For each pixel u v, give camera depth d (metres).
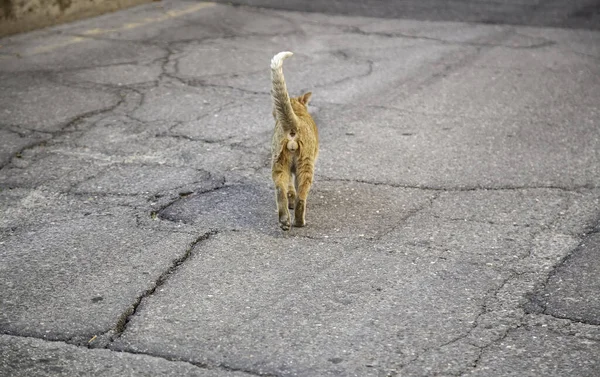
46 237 6.59
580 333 5.24
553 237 6.60
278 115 6.60
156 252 6.33
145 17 14.51
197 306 5.55
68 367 4.89
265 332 5.24
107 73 11.14
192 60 11.88
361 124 9.38
